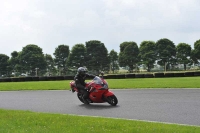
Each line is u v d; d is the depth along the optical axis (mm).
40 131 8047
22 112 11469
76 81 14398
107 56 81438
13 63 82688
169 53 77000
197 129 8008
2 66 81812
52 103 15086
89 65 79125
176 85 20859
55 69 83000
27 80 36781
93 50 80375
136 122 9156
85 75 14367
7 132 8008
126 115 10992
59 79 36719
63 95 18344
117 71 68562
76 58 79188
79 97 14727
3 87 25250
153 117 10445
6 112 11469
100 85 13625
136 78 33438
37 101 16062
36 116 10336
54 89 22297
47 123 9117
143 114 11070
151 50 78062
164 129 7961
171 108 12141
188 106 12461
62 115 10617
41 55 80750
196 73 32375
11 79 36719
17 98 17719
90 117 10258
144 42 79562
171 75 32969
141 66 78500
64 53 83625
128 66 79875
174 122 9539
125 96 16422
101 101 13719
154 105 13047
